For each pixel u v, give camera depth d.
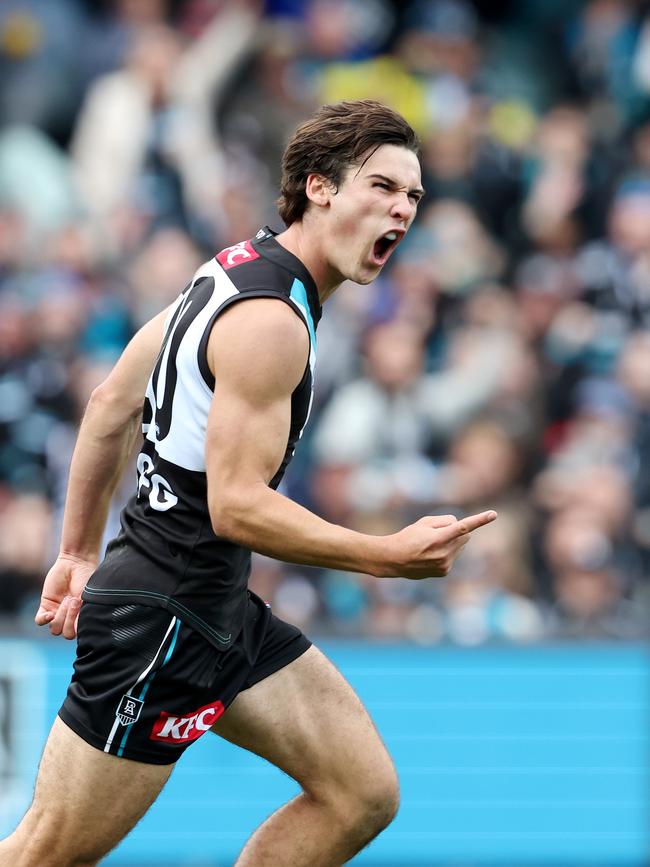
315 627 20.45
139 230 28.44
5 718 19.66
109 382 10.95
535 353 27.34
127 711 9.88
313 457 25.14
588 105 32.69
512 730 20.27
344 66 31.17
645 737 20.28
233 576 10.06
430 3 32.62
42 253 27.72
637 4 33.38
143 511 10.10
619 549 24.36
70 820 9.96
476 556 23.59
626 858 20.06
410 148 9.88
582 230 30.02
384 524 24.42
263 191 29.55
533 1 33.66
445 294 27.91
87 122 30.30
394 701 20.25
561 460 25.69
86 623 10.06
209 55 30.36
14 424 24.56
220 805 19.77
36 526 23.56
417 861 19.97
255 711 10.83
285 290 9.52
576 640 20.48
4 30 30.66
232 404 9.16
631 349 27.47
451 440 25.53
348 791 10.90
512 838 20.08
